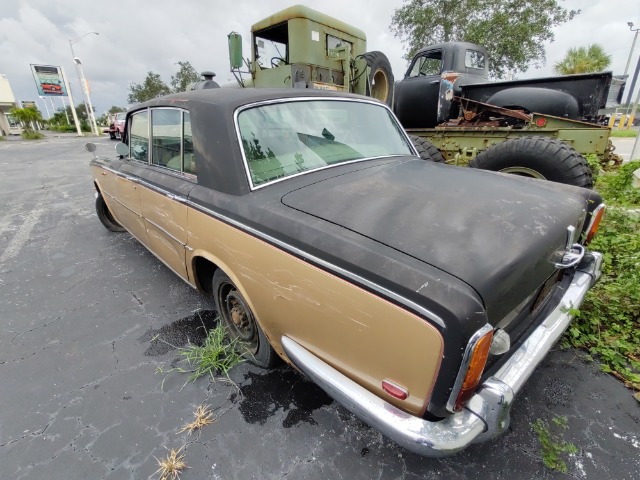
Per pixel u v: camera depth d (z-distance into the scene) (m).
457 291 1.11
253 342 2.30
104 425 1.93
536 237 1.41
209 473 1.68
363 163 2.29
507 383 1.38
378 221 1.47
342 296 1.35
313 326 1.53
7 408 2.05
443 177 2.01
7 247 4.39
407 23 15.96
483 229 1.39
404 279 1.18
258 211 1.72
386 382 1.33
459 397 1.19
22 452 1.79
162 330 2.71
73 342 2.60
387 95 7.39
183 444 1.82
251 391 2.13
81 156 13.35
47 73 39.44
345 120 2.52
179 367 2.34
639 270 2.74
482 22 14.17
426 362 1.18
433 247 1.28
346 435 1.84
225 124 1.97
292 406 2.02
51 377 2.28
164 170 2.64
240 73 6.42
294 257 1.51
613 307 2.57
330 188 1.82
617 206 3.80
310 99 2.40
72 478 1.67
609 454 1.70
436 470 1.67
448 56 6.05
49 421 1.96
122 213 3.63
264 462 1.72
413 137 4.48
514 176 2.18
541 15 14.02
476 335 1.10
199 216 2.09
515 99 5.15
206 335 2.64
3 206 6.35
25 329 2.76
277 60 7.12
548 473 1.63
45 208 6.13
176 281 3.45
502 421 1.34
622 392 2.04
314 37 6.18
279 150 2.09
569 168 3.50
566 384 2.11
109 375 2.28
